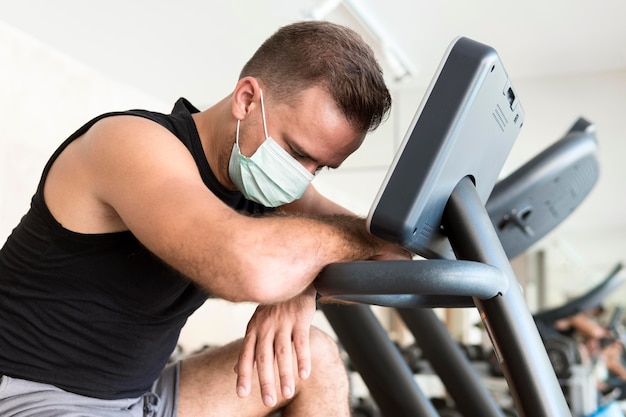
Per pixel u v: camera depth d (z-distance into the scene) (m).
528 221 1.35
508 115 1.08
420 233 0.97
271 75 1.12
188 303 1.19
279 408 1.42
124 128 1.02
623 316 9.27
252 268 0.90
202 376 1.36
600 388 5.16
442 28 3.54
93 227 1.06
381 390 1.54
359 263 0.89
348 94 1.07
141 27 3.48
